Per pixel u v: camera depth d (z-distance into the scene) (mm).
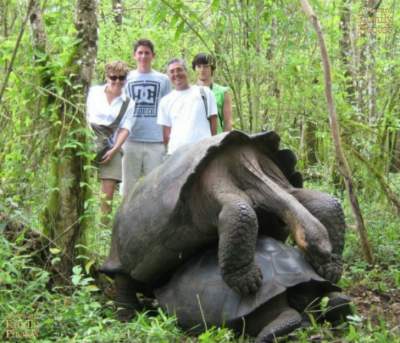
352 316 4551
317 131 7973
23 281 4969
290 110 7707
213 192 4699
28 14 5035
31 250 5625
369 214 7434
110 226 6535
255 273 4461
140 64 7297
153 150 7324
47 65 5574
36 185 5652
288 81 7480
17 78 5559
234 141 4848
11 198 5398
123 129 6691
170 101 6637
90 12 5777
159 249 4977
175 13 6949
